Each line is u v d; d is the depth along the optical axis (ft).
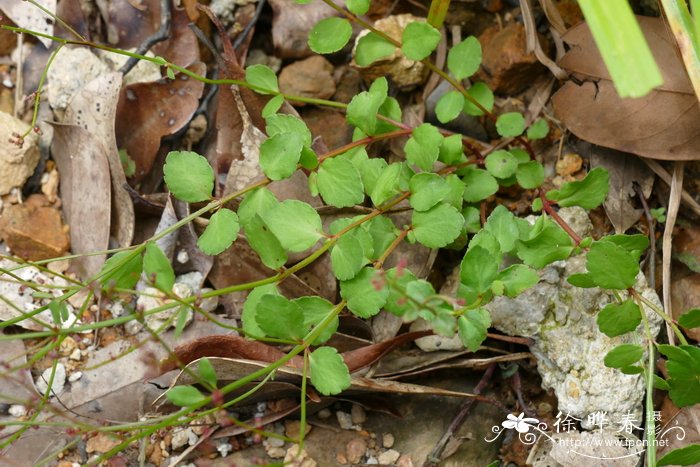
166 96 1.48
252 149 1.45
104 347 1.43
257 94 1.45
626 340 1.41
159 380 1.41
